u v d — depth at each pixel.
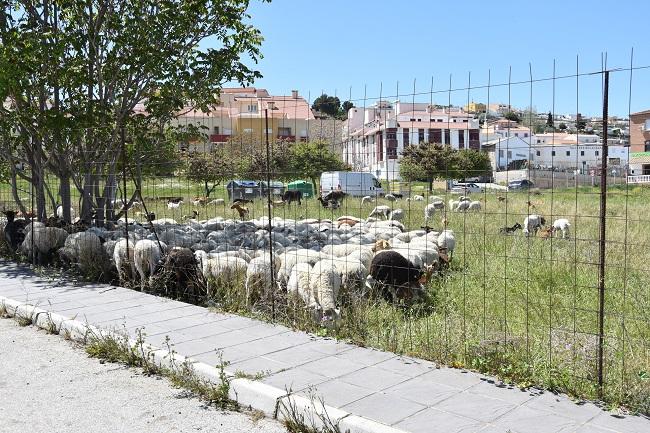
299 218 20.58
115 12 15.15
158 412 5.24
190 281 9.42
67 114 15.15
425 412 4.77
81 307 8.59
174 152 17.23
